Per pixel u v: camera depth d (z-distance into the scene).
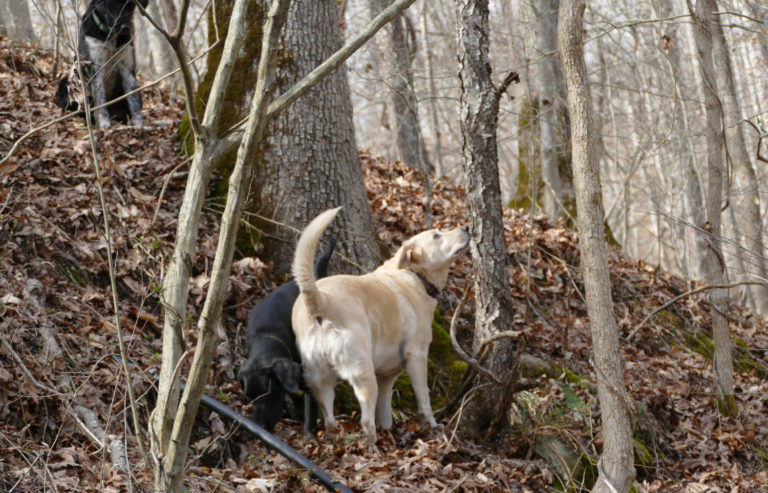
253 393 4.76
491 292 5.38
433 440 4.98
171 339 3.10
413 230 8.40
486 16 5.26
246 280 6.14
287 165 6.77
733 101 13.21
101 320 5.20
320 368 4.84
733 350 9.34
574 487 5.04
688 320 9.53
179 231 3.09
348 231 6.86
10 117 6.89
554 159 12.64
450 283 7.57
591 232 4.41
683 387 7.44
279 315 5.06
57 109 7.61
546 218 10.12
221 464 4.70
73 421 4.34
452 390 6.37
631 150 22.62
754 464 6.48
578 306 8.46
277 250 6.59
